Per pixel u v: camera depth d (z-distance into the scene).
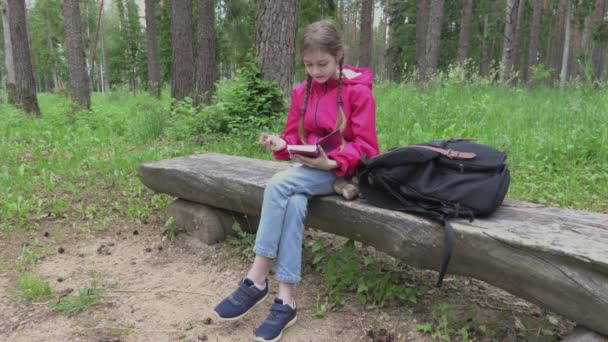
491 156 2.13
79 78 12.09
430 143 2.27
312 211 2.43
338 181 2.37
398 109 6.95
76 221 3.64
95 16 42.06
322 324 2.33
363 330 2.26
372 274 2.52
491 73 9.95
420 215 2.07
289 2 6.00
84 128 7.06
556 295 1.72
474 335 2.17
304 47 2.14
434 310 2.30
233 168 3.15
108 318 2.39
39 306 2.48
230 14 14.91
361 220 2.23
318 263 2.88
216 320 2.39
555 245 1.71
